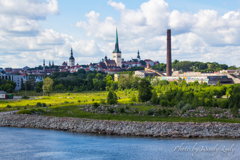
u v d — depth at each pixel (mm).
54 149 78750
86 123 100562
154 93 159875
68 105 147875
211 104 131750
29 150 78812
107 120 101375
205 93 166750
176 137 86938
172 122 96188
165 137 87375
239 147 78188
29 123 107125
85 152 76312
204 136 87125
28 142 85562
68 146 81250
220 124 93500
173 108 129875
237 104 125375
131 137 88188
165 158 71312
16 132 97375
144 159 70812
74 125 100688
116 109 126125
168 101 140500
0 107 143375
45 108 135250
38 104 146625
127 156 72750
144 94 157375
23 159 72875
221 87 199750
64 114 118562
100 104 144125
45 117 110688
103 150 77500
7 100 185375
